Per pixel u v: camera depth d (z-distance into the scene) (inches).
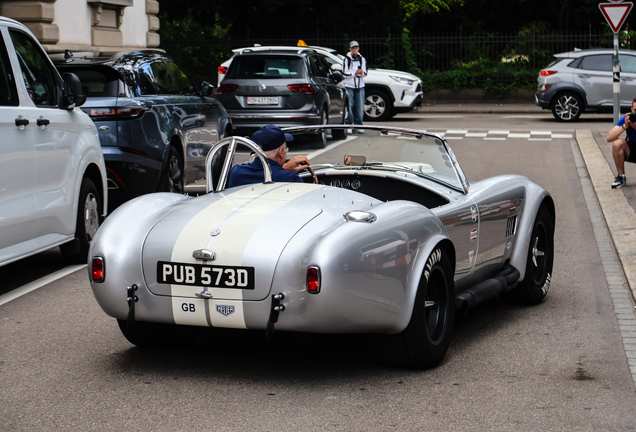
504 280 217.5
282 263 152.3
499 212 217.5
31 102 247.4
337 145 217.9
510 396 160.2
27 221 238.5
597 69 887.7
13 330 206.8
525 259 228.8
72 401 157.2
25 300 237.5
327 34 1224.8
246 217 163.5
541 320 220.2
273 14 1214.9
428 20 1594.5
